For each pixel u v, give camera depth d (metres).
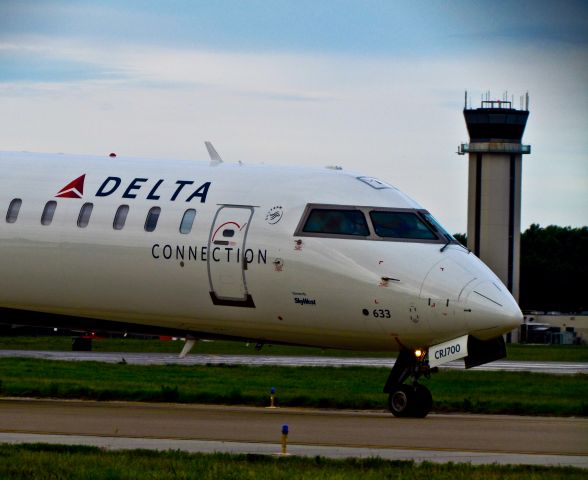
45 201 115.12
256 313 106.06
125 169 115.38
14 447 72.38
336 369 168.62
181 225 108.50
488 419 99.94
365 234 103.06
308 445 77.00
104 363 168.25
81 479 63.16
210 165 113.56
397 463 68.38
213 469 65.56
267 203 106.56
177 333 112.75
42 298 115.31
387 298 100.50
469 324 98.50
